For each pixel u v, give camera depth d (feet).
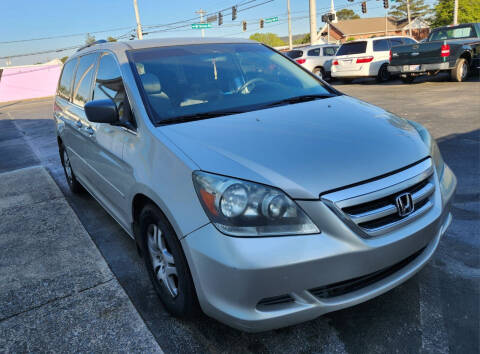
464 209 11.80
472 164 15.71
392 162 6.81
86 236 12.12
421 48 41.32
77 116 12.30
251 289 5.88
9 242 12.11
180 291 7.10
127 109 8.82
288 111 8.70
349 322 7.52
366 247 6.12
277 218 5.99
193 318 7.55
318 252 5.91
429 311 7.61
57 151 26.99
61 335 7.75
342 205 6.09
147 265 8.53
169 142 7.28
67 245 11.61
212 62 10.39
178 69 9.77
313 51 62.23
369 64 50.06
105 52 10.96
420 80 47.62
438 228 7.33
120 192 9.05
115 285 9.34
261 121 8.06
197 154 6.79
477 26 42.96
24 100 133.18
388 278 6.77
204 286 6.31
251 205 5.99
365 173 6.45
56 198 15.97
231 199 6.04
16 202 15.81
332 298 6.32
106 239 11.92
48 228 12.96
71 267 10.32
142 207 8.32
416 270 7.02
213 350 7.12
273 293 5.94
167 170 6.97
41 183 18.37
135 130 8.32
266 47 12.19
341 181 6.26
